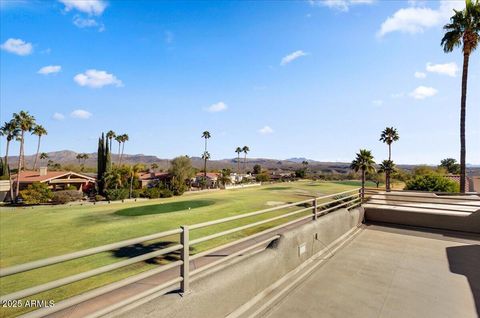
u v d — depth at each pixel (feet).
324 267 16.15
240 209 85.66
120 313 7.73
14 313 24.84
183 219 73.26
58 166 331.57
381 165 180.75
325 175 331.16
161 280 24.54
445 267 16.17
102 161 169.07
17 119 166.81
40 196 130.62
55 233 63.41
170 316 8.45
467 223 23.72
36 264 6.12
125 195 151.02
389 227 25.79
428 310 11.62
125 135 307.78
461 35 66.95
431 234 23.36
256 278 12.27
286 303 12.09
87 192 178.29
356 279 14.53
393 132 191.52
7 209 114.52
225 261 12.16
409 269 15.87
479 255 18.15
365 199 30.71
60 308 6.39
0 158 208.54
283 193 137.59
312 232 17.44
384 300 12.41
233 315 10.85
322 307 11.80
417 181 79.82
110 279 32.04
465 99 66.80
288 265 14.75
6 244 55.06
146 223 69.77
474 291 13.26
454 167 280.31
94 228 66.69
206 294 9.71
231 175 309.42
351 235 23.02
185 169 219.82
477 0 64.28
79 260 40.32
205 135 315.37
